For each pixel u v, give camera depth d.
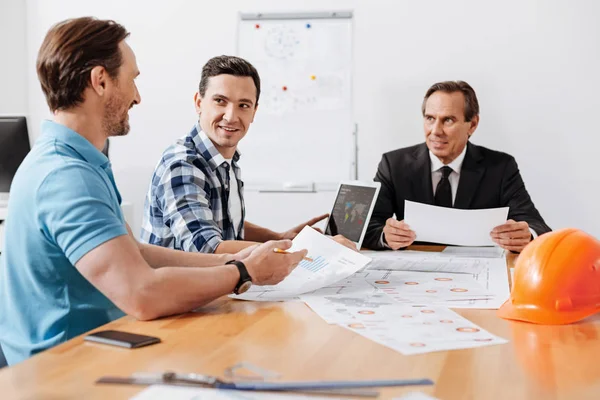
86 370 0.87
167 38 3.65
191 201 1.81
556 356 0.94
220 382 0.80
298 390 0.80
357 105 3.50
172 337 1.03
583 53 3.27
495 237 1.94
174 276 1.16
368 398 0.77
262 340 1.01
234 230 2.11
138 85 3.69
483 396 0.78
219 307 1.24
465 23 3.37
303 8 3.54
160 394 0.78
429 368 0.88
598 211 3.30
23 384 0.81
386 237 2.04
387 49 3.46
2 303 1.29
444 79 3.41
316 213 3.56
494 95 3.36
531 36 3.31
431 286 1.44
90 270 1.14
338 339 1.02
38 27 3.77
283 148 3.56
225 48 3.61
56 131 1.27
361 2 3.47
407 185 2.63
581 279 1.13
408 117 3.46
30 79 3.80
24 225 1.22
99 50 1.27
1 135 3.14
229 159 2.07
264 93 3.56
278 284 1.42
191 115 3.66
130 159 3.73
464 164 2.60
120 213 1.32
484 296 1.33
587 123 3.29
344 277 1.44
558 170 3.33
